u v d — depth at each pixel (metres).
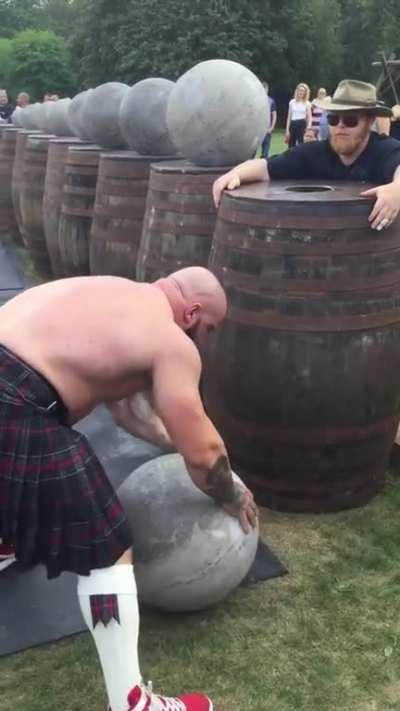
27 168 7.71
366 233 3.04
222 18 37.31
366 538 3.33
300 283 3.08
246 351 3.25
